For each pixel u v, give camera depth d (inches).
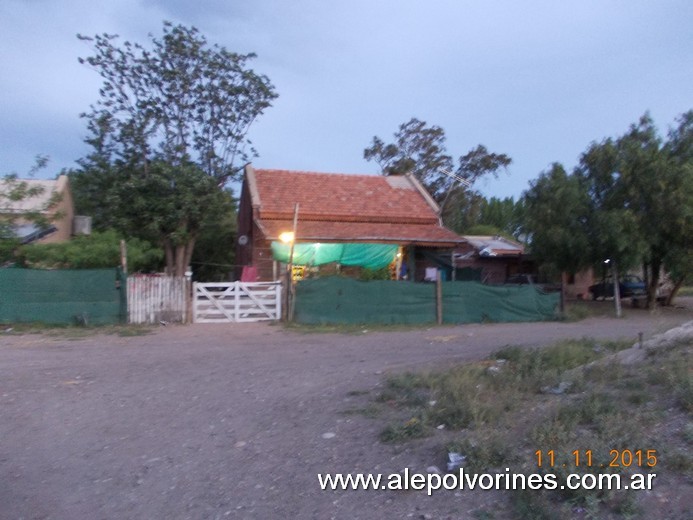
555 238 1037.2
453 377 391.9
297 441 318.3
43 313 744.3
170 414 378.9
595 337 634.8
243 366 520.1
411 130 1822.1
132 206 982.4
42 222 860.0
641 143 1022.4
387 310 827.4
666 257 1026.1
